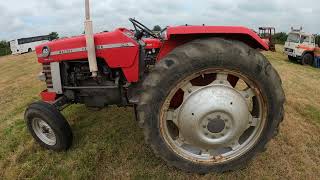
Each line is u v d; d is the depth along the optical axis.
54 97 4.40
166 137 3.30
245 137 3.50
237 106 3.21
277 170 3.57
